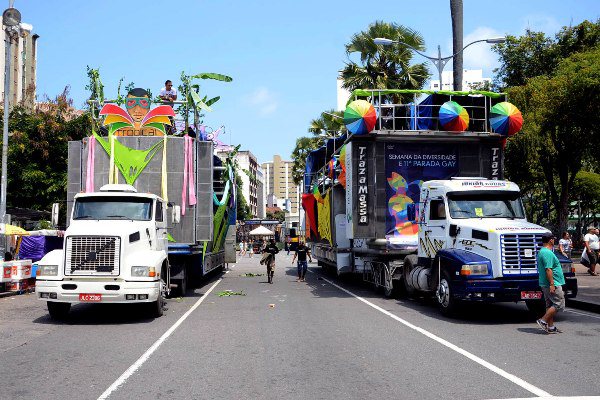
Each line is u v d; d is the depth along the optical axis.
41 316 11.84
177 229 15.24
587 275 20.22
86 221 11.78
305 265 21.16
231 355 7.67
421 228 13.68
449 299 11.14
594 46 30.55
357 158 14.95
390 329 9.83
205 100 17.09
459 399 5.42
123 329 10.00
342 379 6.28
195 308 12.97
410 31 26.94
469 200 12.37
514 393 5.61
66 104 29.06
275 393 5.72
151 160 15.37
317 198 23.14
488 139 15.30
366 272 17.06
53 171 28.16
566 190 30.80
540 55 32.53
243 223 57.28
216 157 20.48
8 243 20.95
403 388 5.86
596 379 6.17
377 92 15.59
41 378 6.41
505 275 10.41
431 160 15.29
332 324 10.43
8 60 18.61
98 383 6.17
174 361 7.30
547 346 8.16
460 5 19.66
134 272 10.74
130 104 15.98
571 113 22.77
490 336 9.07
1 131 27.12
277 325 10.33
